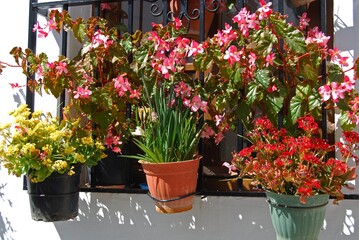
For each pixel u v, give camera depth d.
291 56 1.63
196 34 2.11
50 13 1.72
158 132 1.62
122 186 1.97
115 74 1.82
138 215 1.88
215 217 1.82
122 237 1.89
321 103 1.57
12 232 1.96
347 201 1.70
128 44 1.80
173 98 1.70
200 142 1.81
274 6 2.01
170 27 1.73
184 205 1.63
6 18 2.01
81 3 1.88
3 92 2.00
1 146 1.63
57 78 1.67
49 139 1.65
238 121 1.76
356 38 1.73
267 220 1.77
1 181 1.98
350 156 1.49
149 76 1.73
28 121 1.65
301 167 1.35
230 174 1.87
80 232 1.92
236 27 1.95
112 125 1.80
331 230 1.72
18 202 1.96
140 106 1.85
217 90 1.74
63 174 1.65
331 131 1.73
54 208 1.66
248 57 1.60
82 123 1.91
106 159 1.97
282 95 1.62
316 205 1.37
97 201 1.91
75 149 1.69
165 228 1.86
